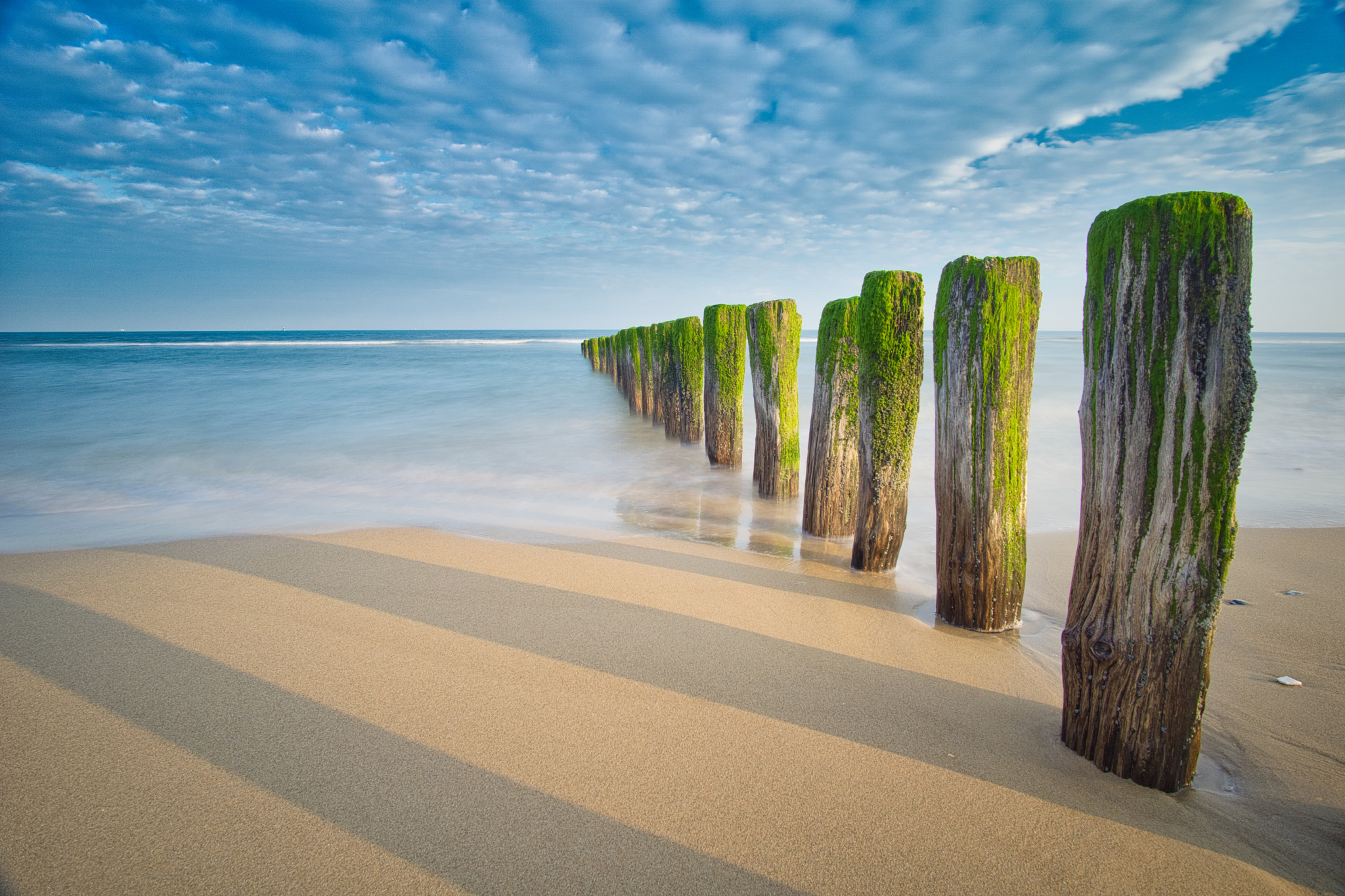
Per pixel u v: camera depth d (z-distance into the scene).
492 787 2.11
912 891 1.73
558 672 2.87
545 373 21.45
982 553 3.29
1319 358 21.77
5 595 3.63
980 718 2.54
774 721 2.51
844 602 3.73
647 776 2.18
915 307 3.92
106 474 7.59
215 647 3.04
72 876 1.75
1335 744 2.38
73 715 2.48
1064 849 1.87
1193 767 2.09
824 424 4.94
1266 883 1.74
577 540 4.93
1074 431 9.65
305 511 5.89
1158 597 1.98
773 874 1.79
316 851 1.84
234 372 20.19
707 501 6.33
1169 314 1.81
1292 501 6.05
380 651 3.03
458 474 7.63
